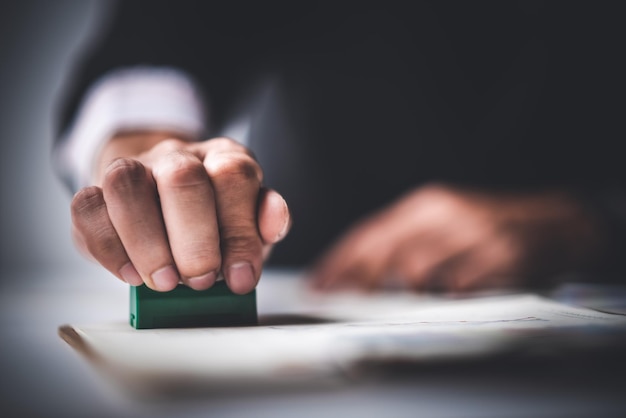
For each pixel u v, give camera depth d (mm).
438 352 295
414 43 1048
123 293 699
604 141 946
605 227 741
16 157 1618
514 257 657
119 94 697
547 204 769
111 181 373
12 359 315
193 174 373
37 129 1615
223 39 896
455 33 1039
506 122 990
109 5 865
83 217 385
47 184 1638
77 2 1606
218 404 234
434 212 734
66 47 1607
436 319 395
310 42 1067
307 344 315
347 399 244
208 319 399
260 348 308
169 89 728
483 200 788
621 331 339
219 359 288
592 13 951
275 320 418
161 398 242
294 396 246
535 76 971
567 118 956
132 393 249
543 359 287
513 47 1006
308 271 1017
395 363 281
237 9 934
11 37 1587
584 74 953
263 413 224
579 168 953
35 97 1606
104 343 328
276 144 1105
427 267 655
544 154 965
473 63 1034
